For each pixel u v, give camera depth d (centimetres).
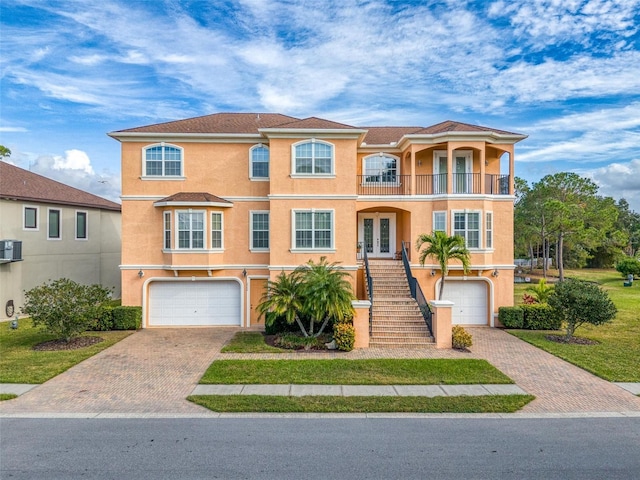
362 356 1341
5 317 1948
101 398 970
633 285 3569
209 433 782
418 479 616
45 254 2169
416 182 2028
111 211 2670
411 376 1132
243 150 1888
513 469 648
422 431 796
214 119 2131
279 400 949
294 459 679
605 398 981
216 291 1900
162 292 1884
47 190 2266
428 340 1489
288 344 1439
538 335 1662
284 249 1783
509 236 1922
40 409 902
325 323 1498
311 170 1788
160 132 1848
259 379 1102
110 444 733
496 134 1886
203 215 1800
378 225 2170
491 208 1917
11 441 744
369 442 745
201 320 1889
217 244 1848
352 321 1459
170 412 888
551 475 631
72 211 2347
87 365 1240
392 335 1511
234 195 1884
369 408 908
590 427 820
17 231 2022
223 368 1195
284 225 1786
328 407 912
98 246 2547
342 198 1786
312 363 1250
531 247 4484
